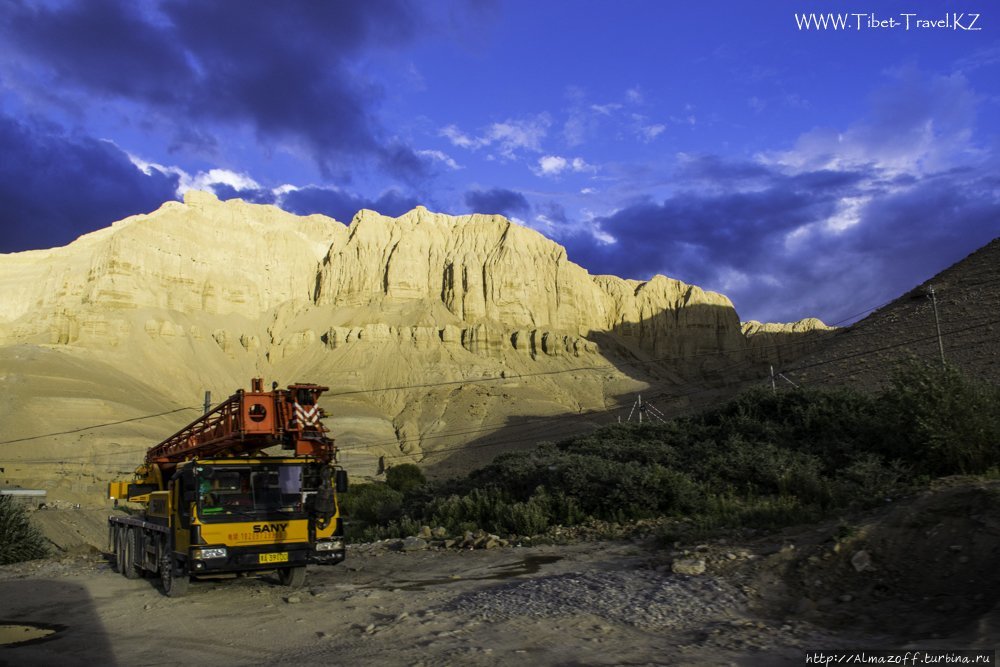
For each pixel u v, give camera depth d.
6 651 9.45
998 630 6.63
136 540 16.05
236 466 12.85
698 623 8.45
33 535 23.58
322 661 8.02
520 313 194.25
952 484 12.94
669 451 24.27
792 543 10.62
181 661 8.59
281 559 12.72
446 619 9.47
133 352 153.25
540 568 12.99
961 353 41.19
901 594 8.27
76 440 102.62
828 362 51.75
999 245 54.25
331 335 177.75
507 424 136.50
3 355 126.56
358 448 128.75
